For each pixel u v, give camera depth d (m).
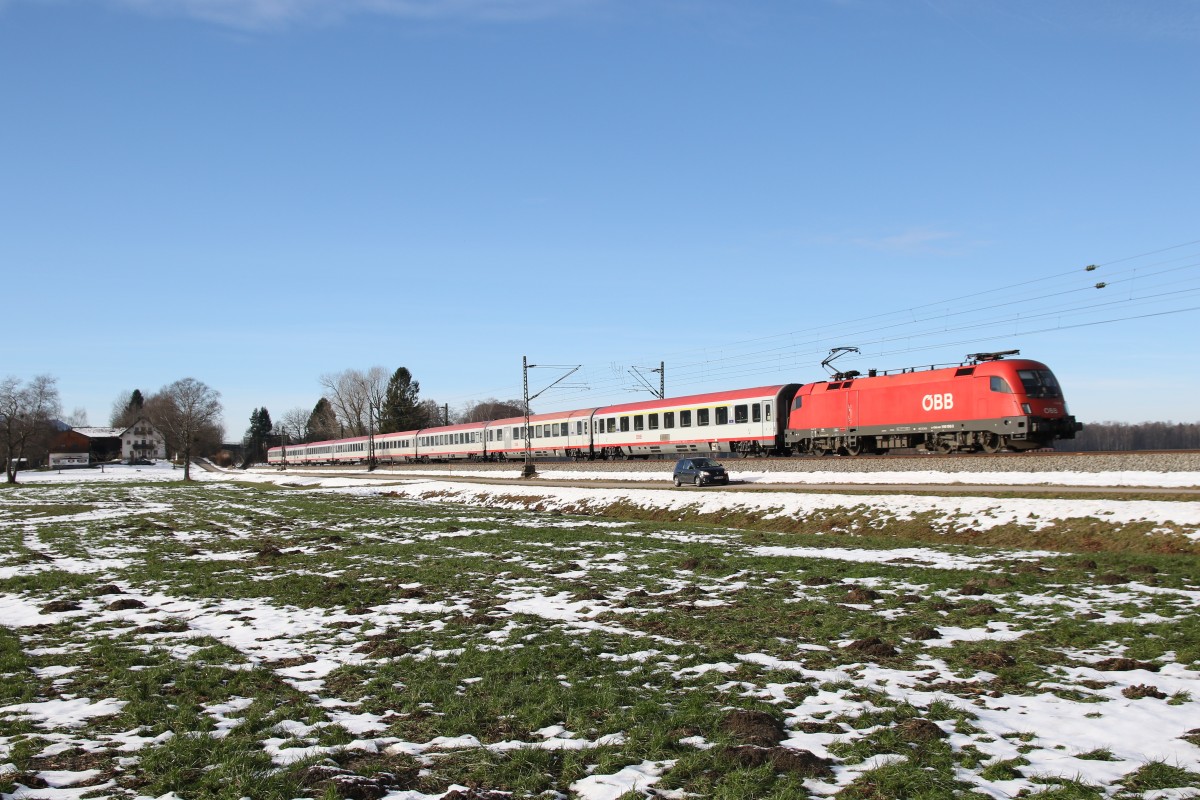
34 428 97.44
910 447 41.06
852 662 11.52
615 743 8.54
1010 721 9.01
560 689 10.46
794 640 12.91
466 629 14.16
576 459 67.31
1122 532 22.59
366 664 12.02
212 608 16.91
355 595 17.81
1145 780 7.34
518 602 16.67
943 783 7.35
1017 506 26.27
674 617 14.72
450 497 53.97
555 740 8.76
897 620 13.94
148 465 158.62
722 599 16.42
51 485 88.12
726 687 10.44
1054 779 7.39
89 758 8.37
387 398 146.38
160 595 18.66
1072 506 24.98
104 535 33.09
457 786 7.60
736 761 7.94
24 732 9.19
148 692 10.68
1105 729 8.70
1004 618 13.83
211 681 11.10
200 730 9.17
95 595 18.62
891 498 30.22
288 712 9.73
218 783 7.57
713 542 26.09
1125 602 14.63
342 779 7.56
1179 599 14.66
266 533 32.69
